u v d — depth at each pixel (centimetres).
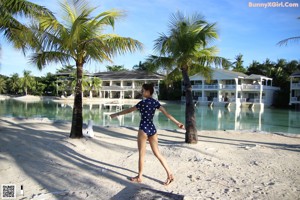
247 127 1958
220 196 438
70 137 923
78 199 412
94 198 417
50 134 1014
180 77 1120
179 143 991
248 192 459
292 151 836
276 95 4734
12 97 6956
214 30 920
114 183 489
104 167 596
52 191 443
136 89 5784
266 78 4766
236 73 4969
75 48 900
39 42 850
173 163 645
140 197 422
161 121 2228
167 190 462
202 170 591
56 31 863
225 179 530
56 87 6594
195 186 486
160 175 546
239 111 3622
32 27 823
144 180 511
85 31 878
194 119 964
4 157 615
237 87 4650
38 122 1553
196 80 5466
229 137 1220
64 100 5441
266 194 451
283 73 5659
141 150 493
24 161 600
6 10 805
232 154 766
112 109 3550
